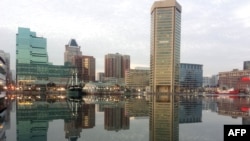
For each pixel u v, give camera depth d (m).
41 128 42.19
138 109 80.88
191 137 34.94
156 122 50.00
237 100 153.75
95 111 72.12
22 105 97.62
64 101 130.38
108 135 36.19
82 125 45.47
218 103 119.56
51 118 55.53
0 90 93.75
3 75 101.50
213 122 50.41
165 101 138.88
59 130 40.28
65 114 63.78
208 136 35.72
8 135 36.16
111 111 72.50
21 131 39.41
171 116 60.84
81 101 131.88
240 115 63.47
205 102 129.50
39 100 139.50
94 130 40.22
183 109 82.25
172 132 38.72
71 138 34.19
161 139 33.59
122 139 33.56
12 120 52.44
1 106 89.44
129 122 49.78
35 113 66.56
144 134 36.94
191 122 50.31
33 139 33.53
